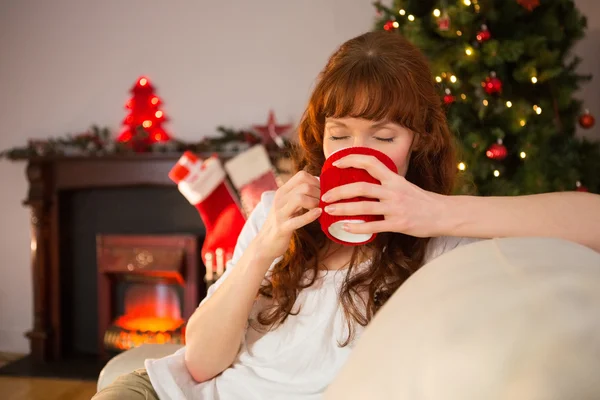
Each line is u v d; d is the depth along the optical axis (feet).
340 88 2.89
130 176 10.14
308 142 3.61
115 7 10.77
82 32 10.90
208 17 10.48
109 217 10.82
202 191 8.66
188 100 10.61
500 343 1.09
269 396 3.10
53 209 10.55
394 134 2.94
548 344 1.08
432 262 1.52
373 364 1.22
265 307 3.51
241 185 8.87
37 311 10.52
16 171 11.16
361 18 10.04
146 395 3.20
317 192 2.84
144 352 4.80
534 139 7.57
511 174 8.04
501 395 1.04
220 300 3.18
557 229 2.53
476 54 7.31
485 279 1.28
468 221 2.53
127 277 10.25
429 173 3.45
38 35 11.05
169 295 10.28
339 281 3.32
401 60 2.99
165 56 10.65
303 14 10.20
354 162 2.52
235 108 10.47
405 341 1.20
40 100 11.11
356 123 2.92
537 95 8.05
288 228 2.87
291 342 3.23
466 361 1.08
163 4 10.61
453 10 7.23
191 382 3.30
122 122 10.82
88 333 11.05
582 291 1.19
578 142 8.09
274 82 10.34
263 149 8.93
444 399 1.06
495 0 7.67
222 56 10.48
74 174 10.36
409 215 2.52
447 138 3.48
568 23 8.01
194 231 10.57
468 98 7.53
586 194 2.67
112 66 10.83
